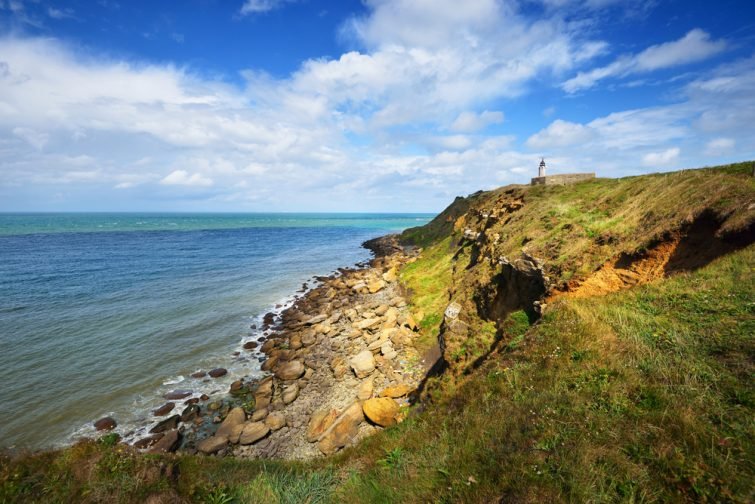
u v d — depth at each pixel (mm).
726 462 3850
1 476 5805
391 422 12664
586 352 6961
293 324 25484
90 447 6891
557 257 12820
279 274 44156
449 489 4867
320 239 91812
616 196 15828
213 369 19000
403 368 16906
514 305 14289
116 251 56062
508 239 19469
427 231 65375
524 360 7816
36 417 14383
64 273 38688
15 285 33031
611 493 3955
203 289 34844
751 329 6008
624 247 10875
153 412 15109
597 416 5117
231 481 7238
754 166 10531
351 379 16922
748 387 4871
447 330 16594
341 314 27062
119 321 24906
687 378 5312
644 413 4926
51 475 6078
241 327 25359
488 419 6113
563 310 9211
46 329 22781
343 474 7211
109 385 16953
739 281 7445
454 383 11773
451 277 27891
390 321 22812
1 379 16875
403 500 5105
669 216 10641
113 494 5746
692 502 3662
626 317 7820
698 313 7094
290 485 6895
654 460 4164
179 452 12828
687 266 9227
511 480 4469
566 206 18688
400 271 38812
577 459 4367
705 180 11539
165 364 19312
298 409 15102
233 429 13602
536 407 5797
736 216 8664
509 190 31047
